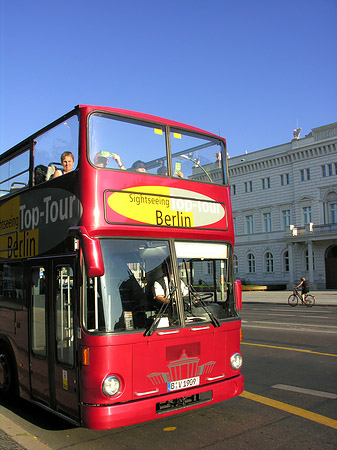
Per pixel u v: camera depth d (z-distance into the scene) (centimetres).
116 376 475
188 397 540
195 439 521
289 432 536
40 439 536
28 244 655
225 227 632
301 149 5150
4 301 738
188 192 598
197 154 642
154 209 554
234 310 604
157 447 499
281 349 1080
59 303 550
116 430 559
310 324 1591
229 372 574
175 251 559
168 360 511
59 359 541
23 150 705
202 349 545
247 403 659
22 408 679
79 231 505
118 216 521
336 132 4900
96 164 526
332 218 4919
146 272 527
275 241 5419
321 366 886
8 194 758
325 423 566
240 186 5884
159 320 512
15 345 679
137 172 551
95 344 473
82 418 477
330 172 4925
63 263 542
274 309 2558
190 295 555
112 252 507
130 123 579
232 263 625
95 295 485
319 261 4941
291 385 754
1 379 714
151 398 489
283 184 5403
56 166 599
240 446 495
